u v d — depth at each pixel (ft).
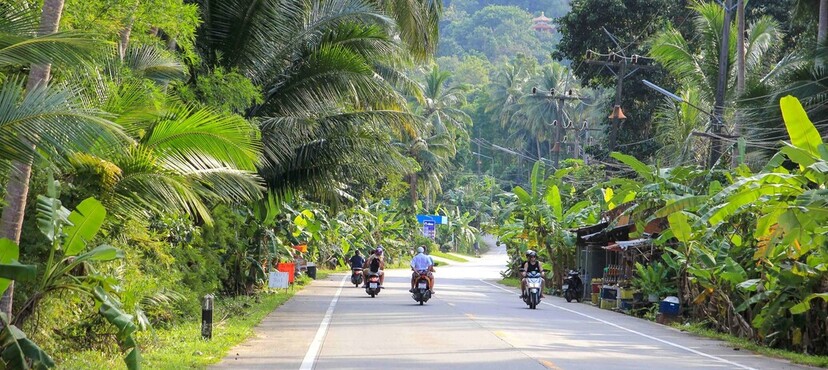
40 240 42.47
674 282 89.97
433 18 104.37
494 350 51.83
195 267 71.00
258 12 78.74
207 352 48.42
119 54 50.60
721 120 104.78
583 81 161.38
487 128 405.80
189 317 65.05
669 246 92.79
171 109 46.21
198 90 68.03
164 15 50.19
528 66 390.21
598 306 106.73
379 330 63.26
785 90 84.64
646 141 150.00
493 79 473.67
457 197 357.00
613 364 47.21
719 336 69.10
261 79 82.28
